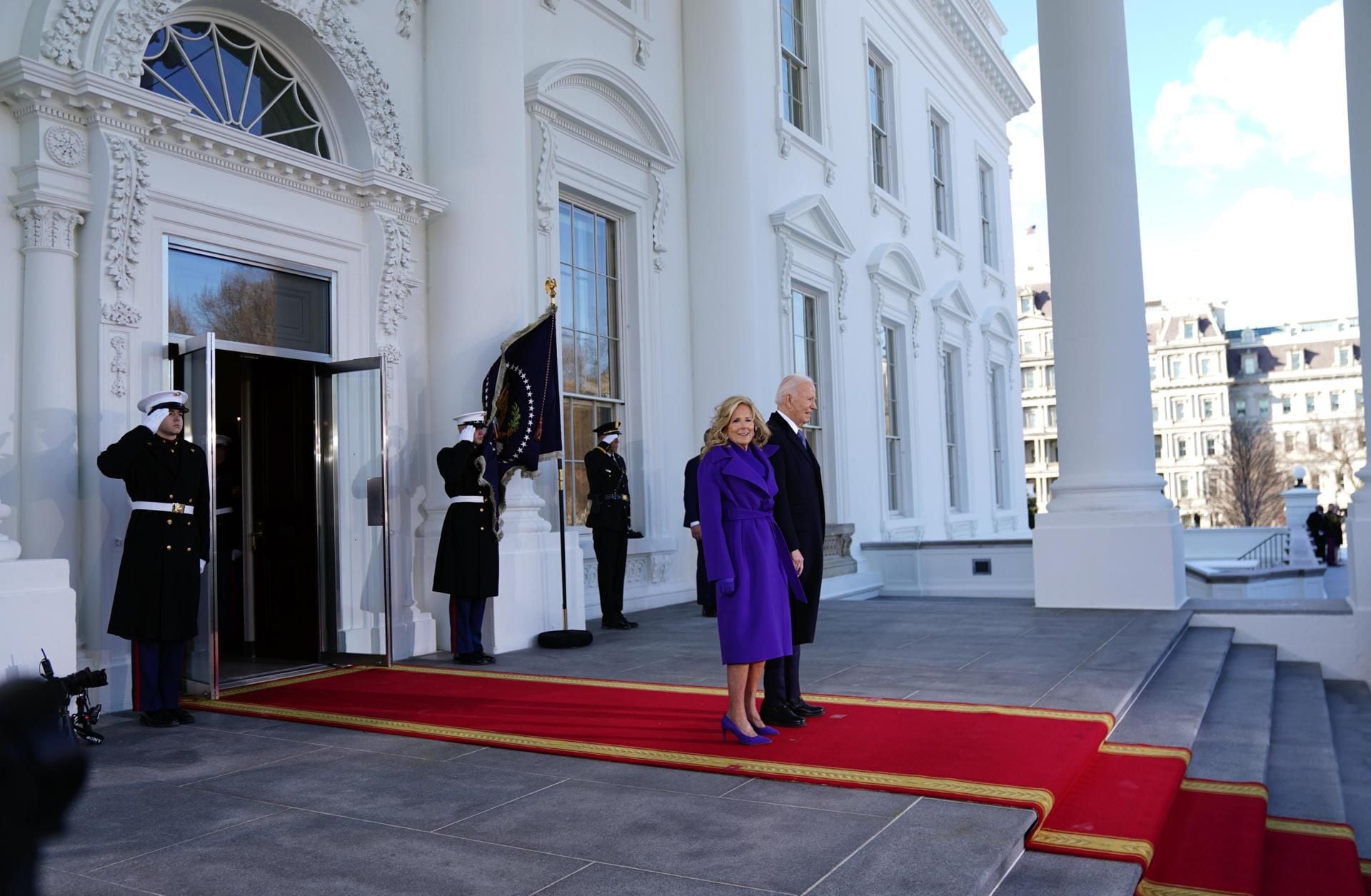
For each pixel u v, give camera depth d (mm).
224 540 8117
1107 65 10023
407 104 8273
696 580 9898
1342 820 4496
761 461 4711
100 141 5891
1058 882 3045
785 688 4973
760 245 12656
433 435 8117
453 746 4715
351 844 3295
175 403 5602
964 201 20641
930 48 19172
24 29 5777
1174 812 4102
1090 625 8461
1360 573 8531
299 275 7426
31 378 5699
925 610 10250
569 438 10000
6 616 4898
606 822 3471
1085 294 10008
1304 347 80250
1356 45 8852
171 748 4793
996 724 4801
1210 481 78438
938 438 18047
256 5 7066
